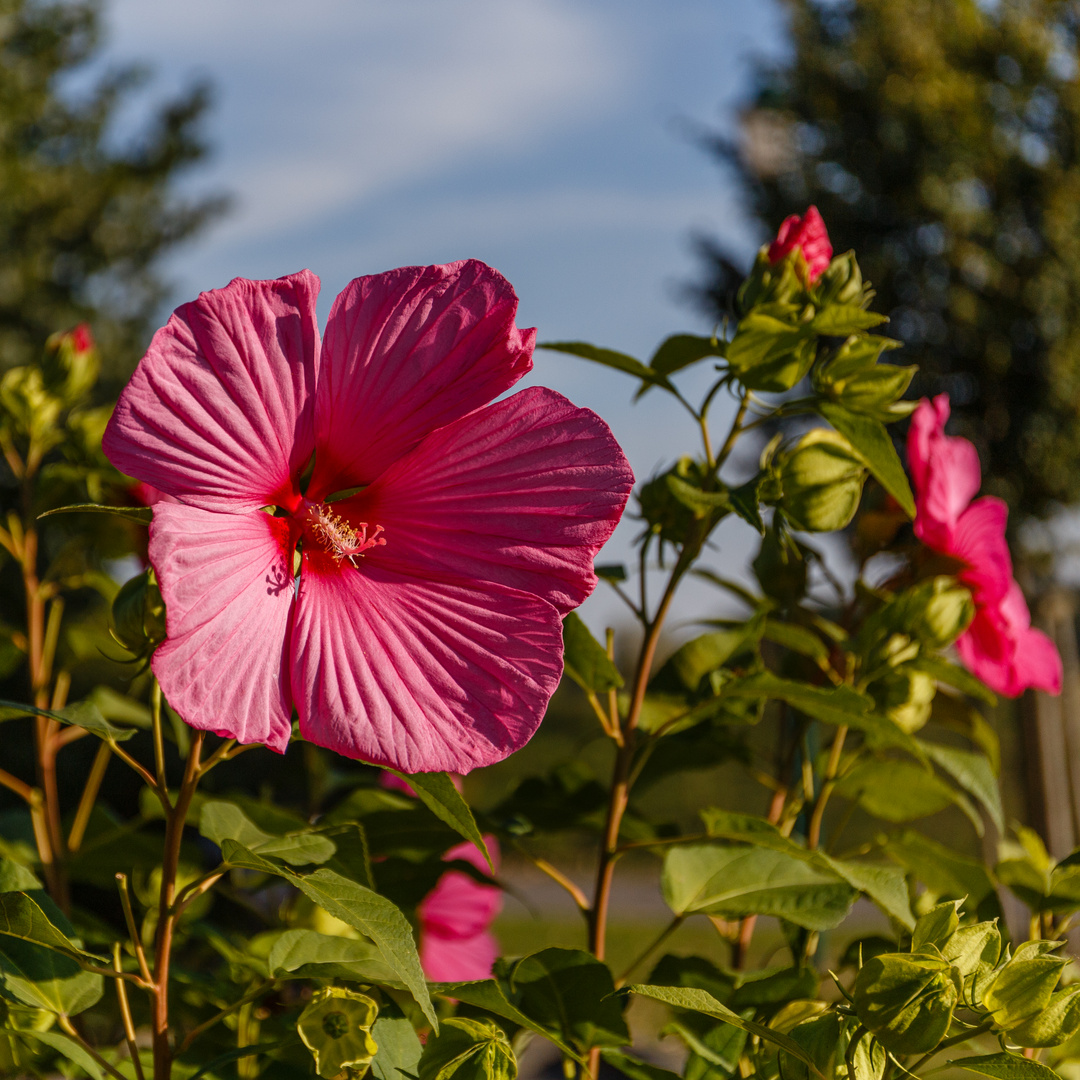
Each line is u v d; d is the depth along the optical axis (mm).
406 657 905
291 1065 964
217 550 878
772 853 1090
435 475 935
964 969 879
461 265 931
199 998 1094
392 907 879
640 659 1079
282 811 1095
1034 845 1121
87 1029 1164
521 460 928
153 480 865
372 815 1091
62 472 1262
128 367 6836
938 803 1146
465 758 888
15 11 6934
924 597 1106
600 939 1063
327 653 896
